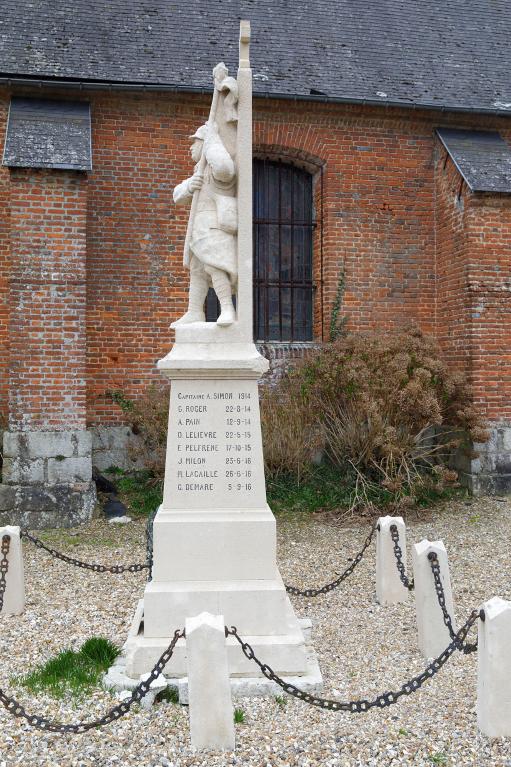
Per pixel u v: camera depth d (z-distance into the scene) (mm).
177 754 3867
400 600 6539
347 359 10438
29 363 9828
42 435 9805
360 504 10195
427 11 14031
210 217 5254
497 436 11320
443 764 3756
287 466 10719
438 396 10836
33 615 6180
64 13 11828
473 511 10406
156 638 4871
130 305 11289
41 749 3910
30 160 9719
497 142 12273
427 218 12375
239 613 4891
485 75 12984
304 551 8430
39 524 9656
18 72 10562
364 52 12773
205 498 5094
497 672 4004
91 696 4539
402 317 12289
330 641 5602
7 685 4750
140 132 11312
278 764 3764
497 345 11352
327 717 4301
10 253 10328
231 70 11578
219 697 3914
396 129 12234
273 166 12430
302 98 11398
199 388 5121
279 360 11859
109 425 11164
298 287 12594
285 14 13023
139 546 8570
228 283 5254
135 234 11312
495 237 11352
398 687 4727
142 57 11414
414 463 11117
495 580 7219
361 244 12133
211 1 12789
